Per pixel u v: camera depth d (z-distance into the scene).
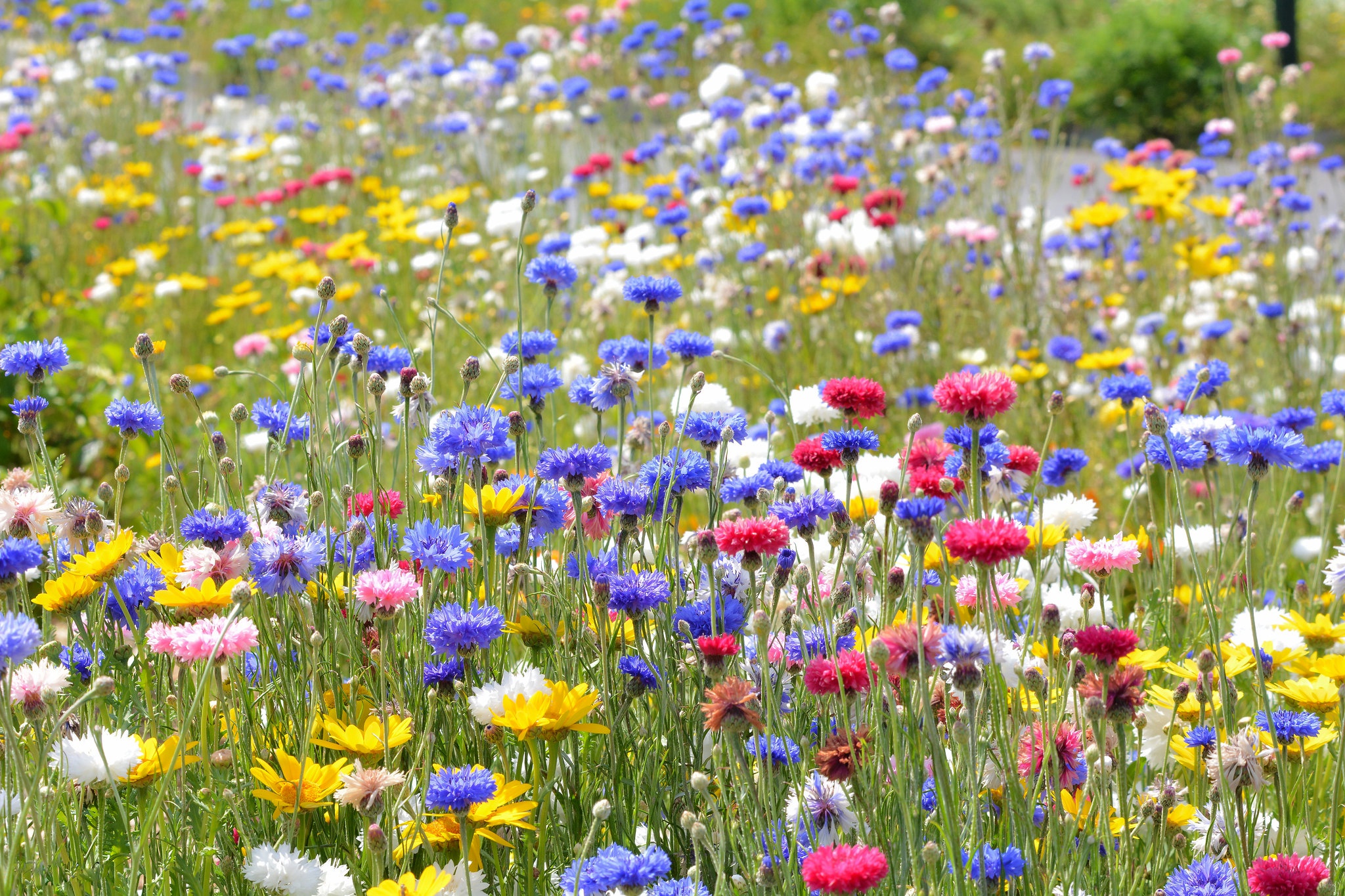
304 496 3.10
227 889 2.33
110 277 8.14
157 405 3.09
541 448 3.27
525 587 2.90
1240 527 3.92
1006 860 2.15
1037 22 18.84
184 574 2.50
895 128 8.53
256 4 16.47
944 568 2.26
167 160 12.22
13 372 2.91
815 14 17.69
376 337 7.13
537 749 2.33
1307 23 17.55
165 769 2.26
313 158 11.63
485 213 9.25
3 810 2.21
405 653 2.80
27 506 2.70
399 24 15.50
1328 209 9.82
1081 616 2.91
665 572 2.93
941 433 3.04
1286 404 5.93
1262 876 2.12
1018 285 6.64
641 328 6.94
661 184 8.05
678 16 17.62
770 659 2.67
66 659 2.59
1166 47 15.16
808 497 2.68
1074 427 5.95
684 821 2.08
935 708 2.40
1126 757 2.68
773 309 6.87
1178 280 7.27
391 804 2.28
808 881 1.91
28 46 16.67
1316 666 2.43
